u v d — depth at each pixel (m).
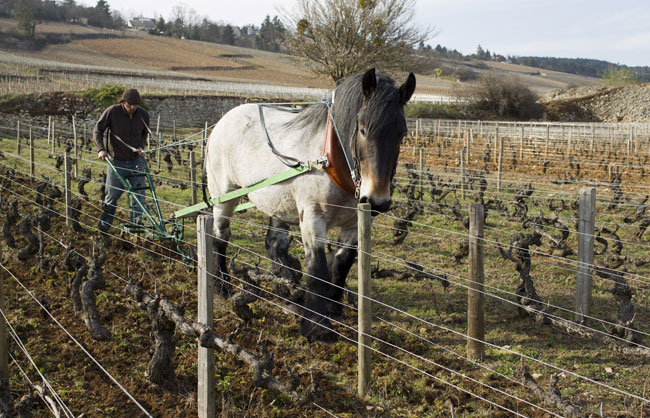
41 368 3.98
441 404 3.82
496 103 41.97
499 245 5.57
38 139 20.64
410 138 27.94
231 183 5.54
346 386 4.03
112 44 88.25
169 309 3.54
